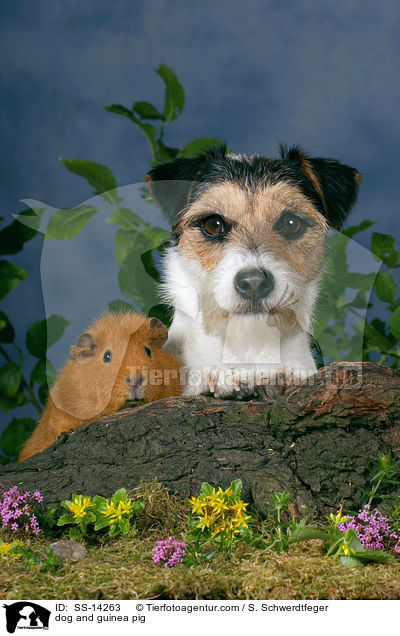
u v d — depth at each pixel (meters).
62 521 2.43
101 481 2.64
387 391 2.73
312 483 2.63
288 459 2.71
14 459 4.14
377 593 2.04
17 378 4.17
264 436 2.79
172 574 2.13
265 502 2.52
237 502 2.38
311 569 2.14
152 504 2.53
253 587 2.06
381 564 2.23
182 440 2.75
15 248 4.19
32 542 2.47
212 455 2.70
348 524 2.40
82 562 2.27
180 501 2.56
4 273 4.17
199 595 2.04
